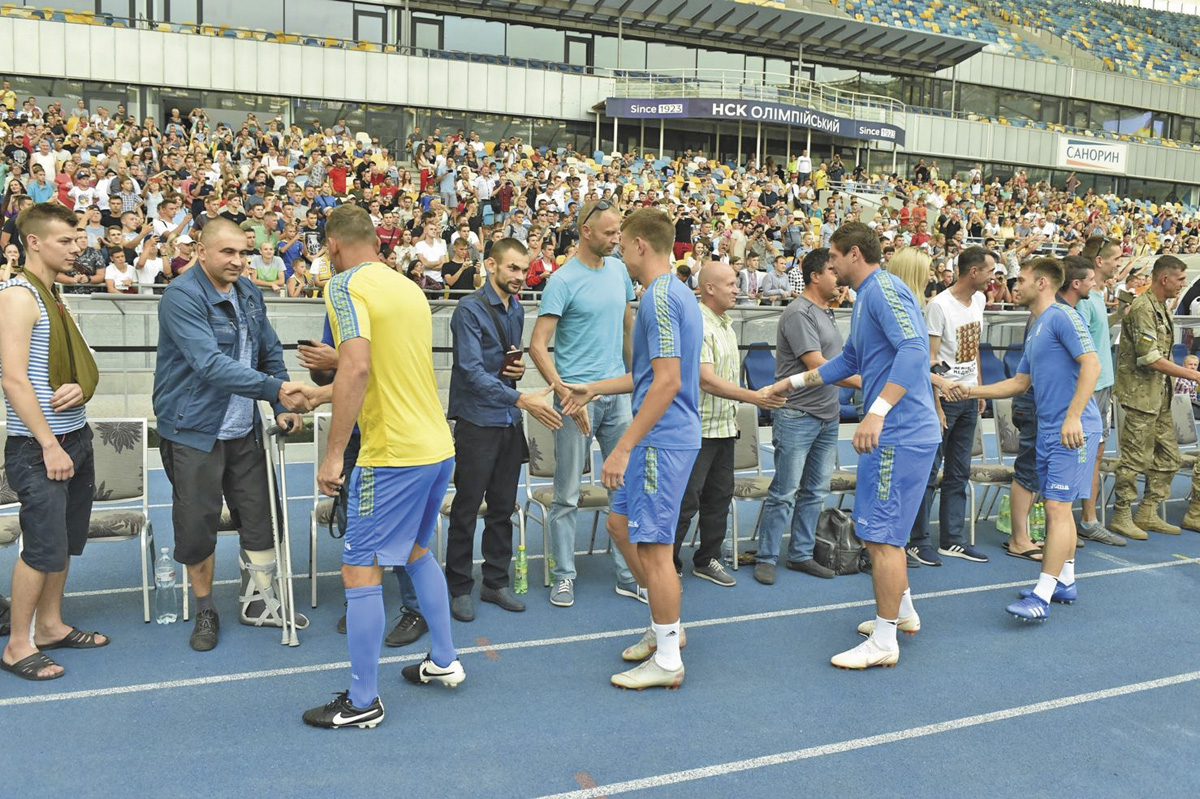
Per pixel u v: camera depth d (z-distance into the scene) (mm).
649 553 3836
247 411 4270
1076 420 4711
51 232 3832
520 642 4406
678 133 26641
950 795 3152
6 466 3852
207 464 4090
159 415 4133
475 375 4461
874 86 30531
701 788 3156
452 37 25266
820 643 4480
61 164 14117
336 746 3371
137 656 4121
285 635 4277
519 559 5086
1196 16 43750
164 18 22359
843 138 28406
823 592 5238
